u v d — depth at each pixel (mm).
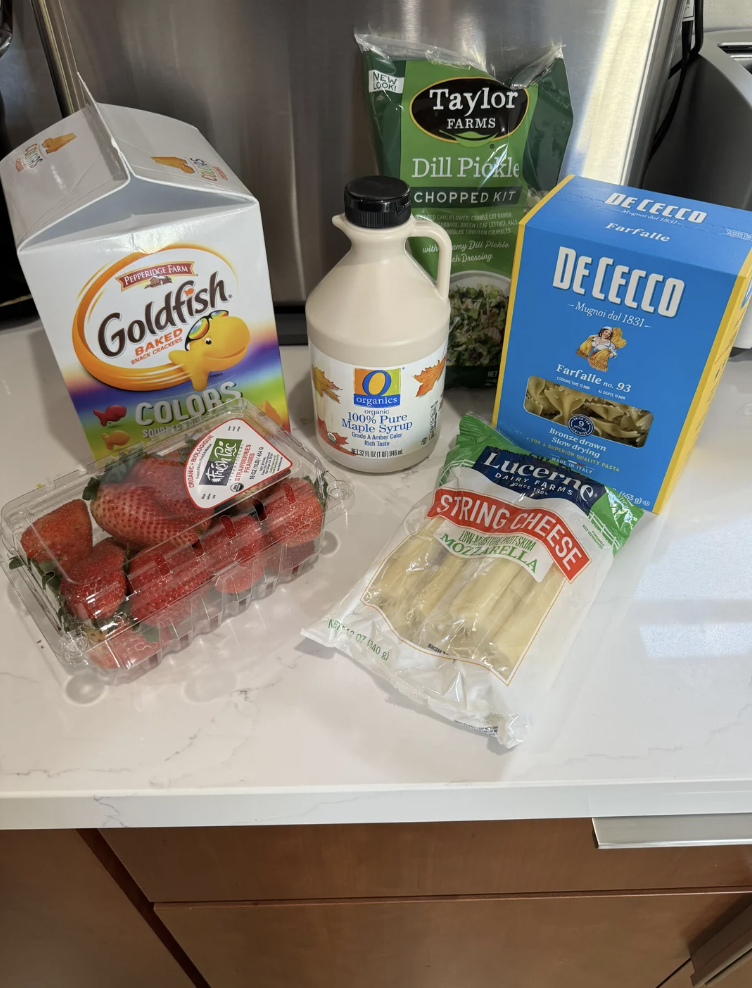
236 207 556
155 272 553
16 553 548
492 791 482
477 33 664
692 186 780
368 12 653
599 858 585
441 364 633
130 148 560
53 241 514
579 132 713
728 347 583
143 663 542
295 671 542
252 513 562
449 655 521
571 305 580
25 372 794
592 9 643
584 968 786
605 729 503
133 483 555
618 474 654
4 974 771
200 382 632
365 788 478
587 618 569
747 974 739
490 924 689
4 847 549
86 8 645
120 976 799
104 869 586
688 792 490
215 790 477
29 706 518
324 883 624
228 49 674
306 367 812
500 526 592
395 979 824
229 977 818
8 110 819
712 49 760
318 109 713
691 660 542
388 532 639
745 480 680
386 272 585
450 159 654
